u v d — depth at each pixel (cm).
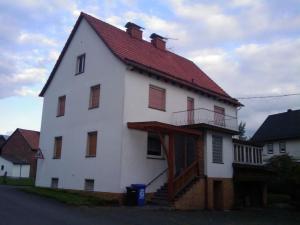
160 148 2166
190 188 1981
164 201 1925
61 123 2420
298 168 2588
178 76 2369
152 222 1366
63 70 2503
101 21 2417
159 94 2217
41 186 2497
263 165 2689
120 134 1938
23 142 5306
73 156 2247
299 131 4456
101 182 1989
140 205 1856
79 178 2156
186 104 2395
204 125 2088
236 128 2642
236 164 2361
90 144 2155
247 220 1692
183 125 2202
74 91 2356
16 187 2503
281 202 2923
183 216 1627
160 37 2758
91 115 2164
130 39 2455
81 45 2373
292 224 1636
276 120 4938
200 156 2117
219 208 2200
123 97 1970
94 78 2202
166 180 2131
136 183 1956
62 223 1220
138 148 1998
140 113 2048
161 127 1866
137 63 2048
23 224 1162
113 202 1834
